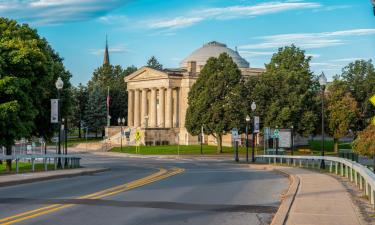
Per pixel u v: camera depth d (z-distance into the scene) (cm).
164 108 11894
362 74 9194
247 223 1309
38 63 3653
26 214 1394
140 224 1267
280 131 5262
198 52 13738
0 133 3481
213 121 8400
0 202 1661
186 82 11494
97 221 1299
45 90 3988
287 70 8781
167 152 8800
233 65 8556
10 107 3322
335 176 2791
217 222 1316
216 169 4066
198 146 9950
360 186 2077
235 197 1859
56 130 4522
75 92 13562
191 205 1617
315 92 8788
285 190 2133
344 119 8056
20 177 2606
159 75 11869
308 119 8131
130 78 12812
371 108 8644
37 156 3244
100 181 2573
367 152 3309
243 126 8344
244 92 8506
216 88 8400
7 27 3938
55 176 2803
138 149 9581
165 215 1411
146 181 2541
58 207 1534
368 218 1344
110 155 8681
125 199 1752
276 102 8075
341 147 9481
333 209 1466
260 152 8581
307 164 4134
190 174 3209
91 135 15662
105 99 13750
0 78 3416
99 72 17350
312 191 1939
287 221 1267
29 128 3634
